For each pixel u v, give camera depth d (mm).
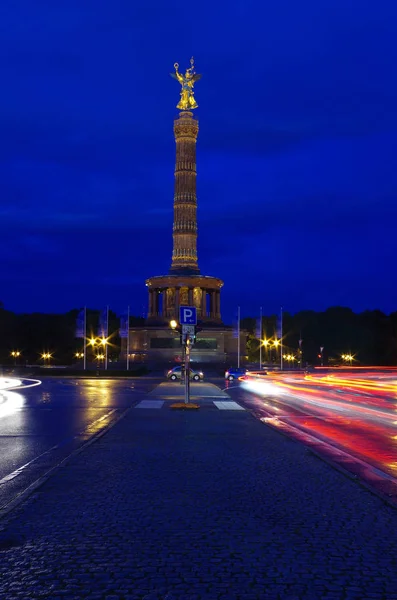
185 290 103375
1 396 41125
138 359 103000
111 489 11492
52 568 7242
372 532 8750
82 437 19656
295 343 159625
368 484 12164
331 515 9703
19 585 6742
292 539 8391
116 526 8977
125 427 21641
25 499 10688
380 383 68000
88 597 6430
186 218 101438
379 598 6430
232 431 20609
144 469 13531
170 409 29156
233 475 12930
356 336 160500
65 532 8672
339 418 27125
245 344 106625
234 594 6508
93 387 53844
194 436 19234
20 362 149625
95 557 7617
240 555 7711
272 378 81438
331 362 158500
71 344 150750
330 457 15859
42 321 151250
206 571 7152
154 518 9438
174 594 6500
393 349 159000
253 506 10258
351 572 7156
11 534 8578
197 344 101188
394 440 19484
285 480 12445
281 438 18844
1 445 17875
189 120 100500
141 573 7082
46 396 41188
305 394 46531
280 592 6566
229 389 52125
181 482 12164
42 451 16734
